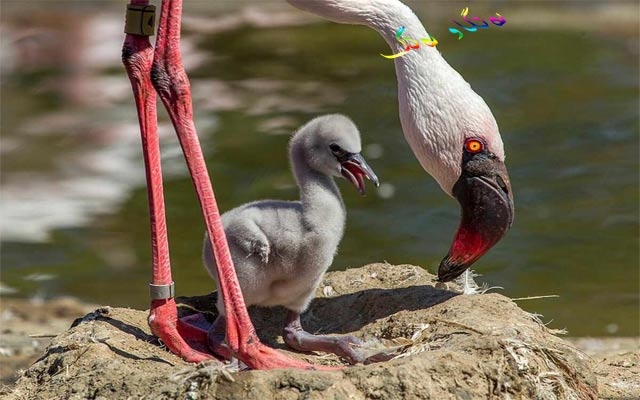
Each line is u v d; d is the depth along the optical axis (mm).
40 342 9672
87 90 17812
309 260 7105
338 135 7070
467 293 7711
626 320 10297
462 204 7438
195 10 23375
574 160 14445
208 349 7367
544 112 16281
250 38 21297
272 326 8031
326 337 7348
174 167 14461
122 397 6383
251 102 17109
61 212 13227
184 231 12570
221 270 6805
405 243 11984
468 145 7309
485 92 17297
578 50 19891
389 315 7711
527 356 6496
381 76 18641
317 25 22375
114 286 11398
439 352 6379
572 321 10281
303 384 6102
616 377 7965
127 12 7113
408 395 6117
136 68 7086
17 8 22906
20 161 14719
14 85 18062
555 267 11547
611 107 16453
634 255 11820
